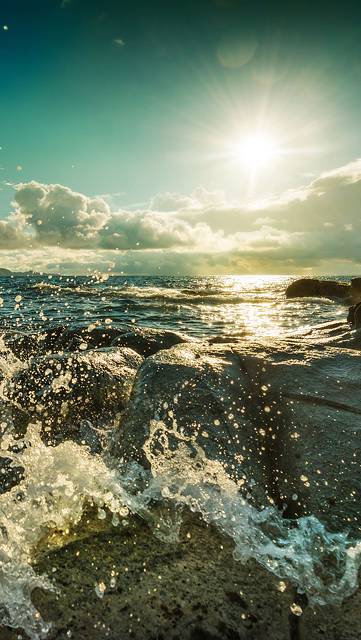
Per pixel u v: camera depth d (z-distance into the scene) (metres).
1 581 1.58
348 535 1.71
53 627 1.44
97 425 2.54
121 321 11.30
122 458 2.13
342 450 2.04
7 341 4.20
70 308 14.26
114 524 1.83
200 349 3.10
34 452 2.25
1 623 1.45
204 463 2.04
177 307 17.08
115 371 2.95
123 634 1.43
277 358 2.90
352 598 1.50
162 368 2.63
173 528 1.79
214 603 1.50
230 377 2.61
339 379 2.59
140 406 2.35
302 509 1.84
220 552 1.68
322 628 1.42
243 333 4.44
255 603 1.50
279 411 2.38
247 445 2.16
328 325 4.56
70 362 2.91
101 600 1.52
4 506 1.89
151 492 1.95
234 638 1.41
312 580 1.56
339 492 1.86
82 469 2.14
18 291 22.36
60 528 1.81
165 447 2.11
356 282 19.34
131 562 1.66
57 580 1.59
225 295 26.20
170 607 1.50
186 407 2.32
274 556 1.66
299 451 2.08
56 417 2.53
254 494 1.92
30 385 2.69
